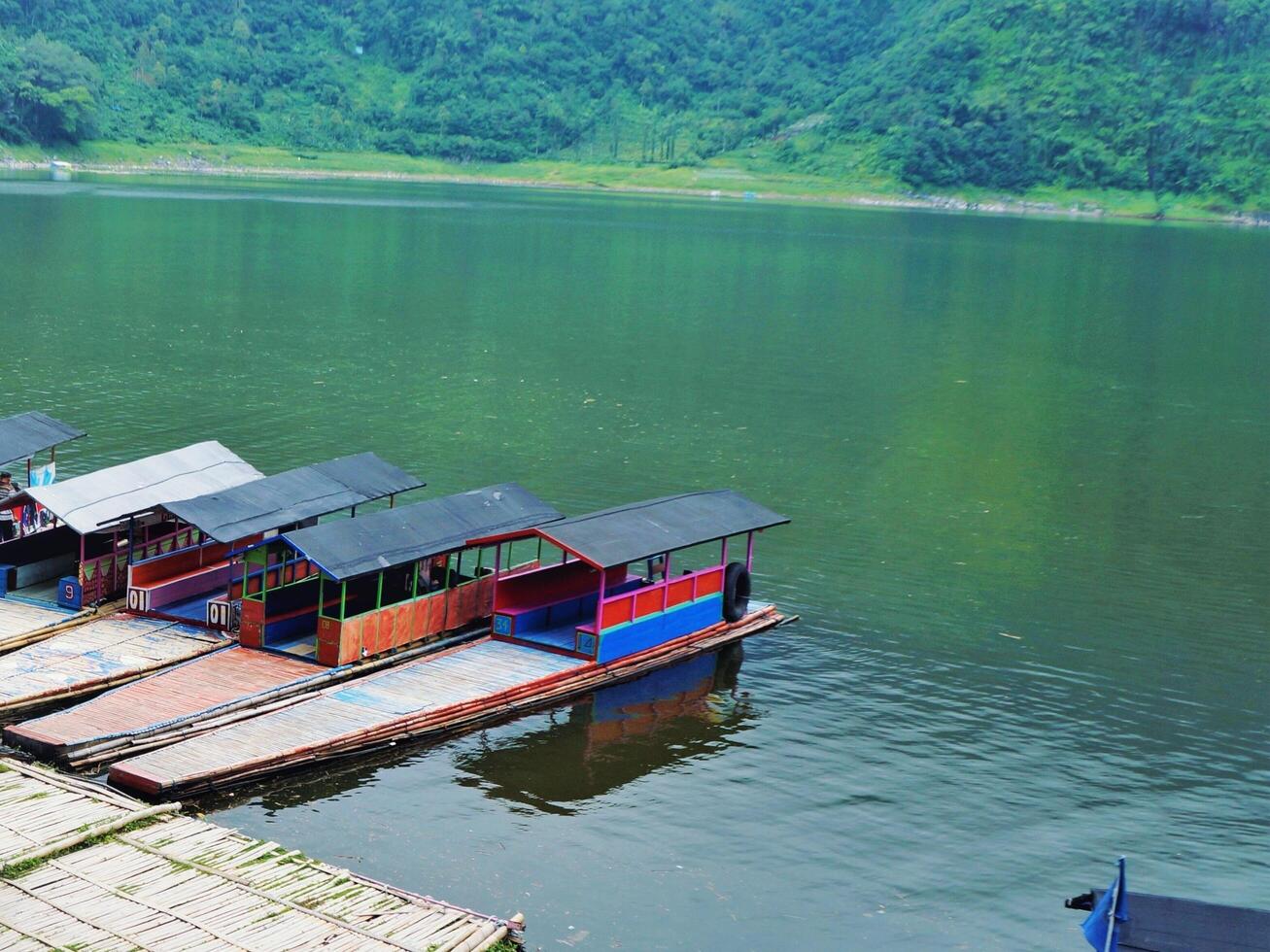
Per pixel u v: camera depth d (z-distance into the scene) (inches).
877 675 1745.8
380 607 1631.4
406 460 2741.1
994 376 4094.5
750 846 1310.3
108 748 1355.8
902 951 1159.0
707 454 2925.7
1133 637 1929.1
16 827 1176.8
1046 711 1660.9
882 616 1966.0
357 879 1131.9
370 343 4116.6
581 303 5290.4
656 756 1481.3
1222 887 1278.3
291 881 1119.0
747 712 1609.3
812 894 1235.2
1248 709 1692.9
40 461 2586.1
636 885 1229.1
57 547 1883.6
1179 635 1945.1
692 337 4557.1
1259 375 4284.0
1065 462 3009.4
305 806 1320.1
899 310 5565.9
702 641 1788.9
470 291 5472.4
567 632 1734.7
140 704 1456.7
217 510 1737.2
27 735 1364.4
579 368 3863.2
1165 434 3361.2
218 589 1827.0
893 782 1456.7
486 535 1720.0
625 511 1807.3
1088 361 4431.6
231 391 3314.5
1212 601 2105.1
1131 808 1424.7
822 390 3747.5
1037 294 6353.3
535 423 3134.8
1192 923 987.3
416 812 1327.5
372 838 1273.4
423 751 1450.5
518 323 4694.9
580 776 1424.7
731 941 1152.8
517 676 1594.5
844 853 1307.8
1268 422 3570.4
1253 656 1876.2
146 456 2664.9
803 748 1524.4
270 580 1745.8
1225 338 5088.6
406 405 3255.4
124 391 3267.7
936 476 2834.6
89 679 1523.1
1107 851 1336.1
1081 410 3622.0
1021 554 2309.3
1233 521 2583.7
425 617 1694.1
